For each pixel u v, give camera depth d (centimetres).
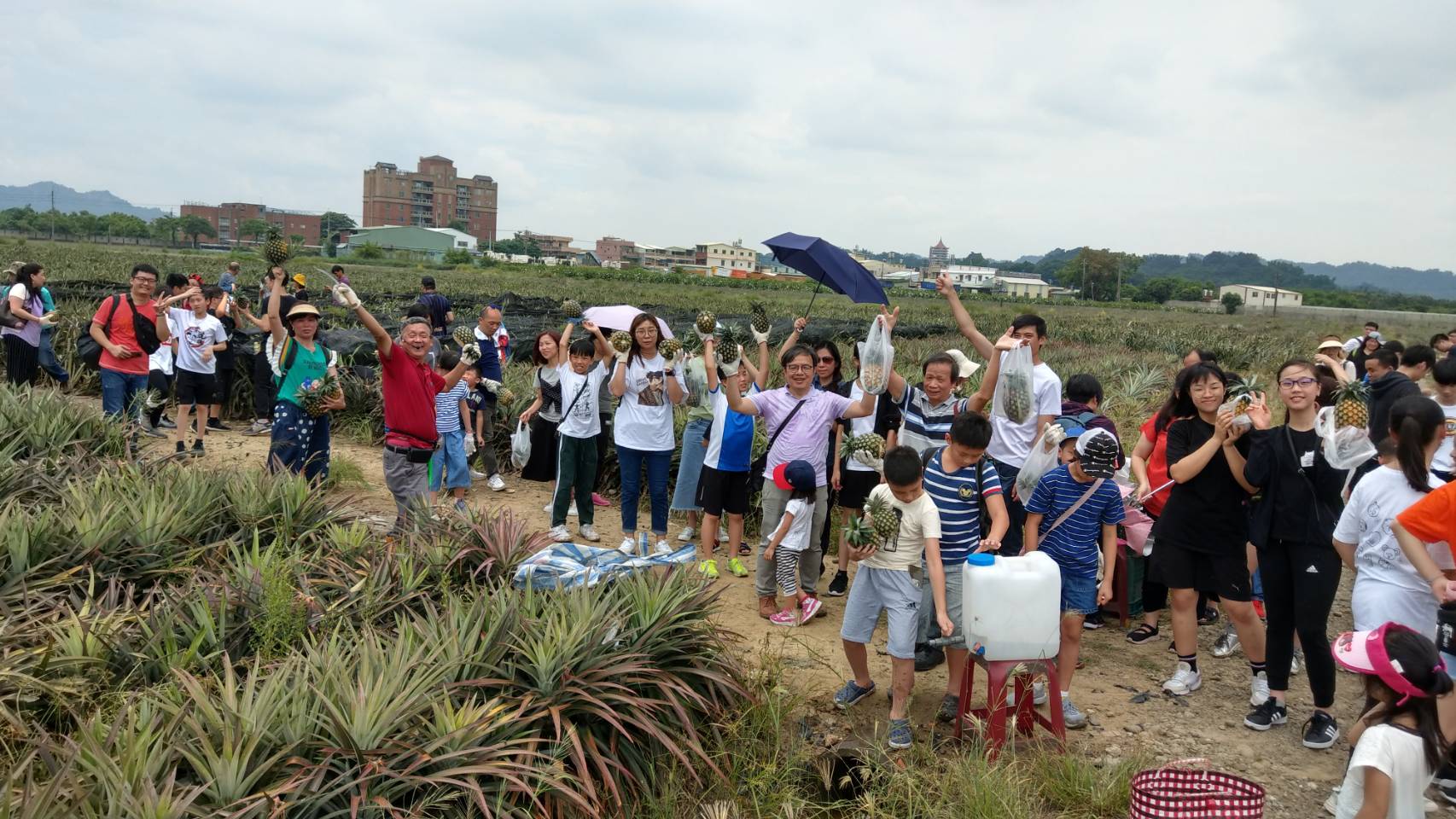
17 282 1075
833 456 717
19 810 267
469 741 340
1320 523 454
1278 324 5784
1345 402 438
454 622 409
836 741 459
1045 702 504
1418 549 393
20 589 447
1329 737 464
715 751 422
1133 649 607
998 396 555
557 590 462
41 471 620
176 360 982
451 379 676
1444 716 402
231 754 299
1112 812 405
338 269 720
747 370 756
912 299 6894
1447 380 732
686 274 10481
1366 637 341
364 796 306
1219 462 493
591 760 383
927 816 389
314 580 493
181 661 396
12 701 363
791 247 698
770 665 495
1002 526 467
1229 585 498
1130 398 1400
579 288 6116
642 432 698
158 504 542
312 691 347
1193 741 474
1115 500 479
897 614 455
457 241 14662
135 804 274
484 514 583
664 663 443
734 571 700
